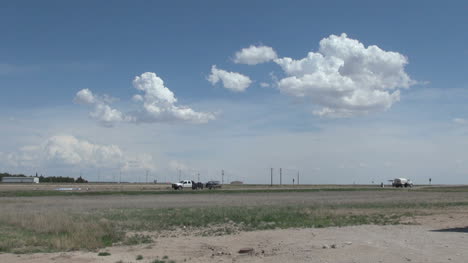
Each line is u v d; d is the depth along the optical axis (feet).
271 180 476.95
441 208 126.00
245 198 196.75
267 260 47.70
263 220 94.94
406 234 63.62
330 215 102.99
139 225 86.07
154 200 181.88
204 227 85.61
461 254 44.70
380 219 94.32
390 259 43.11
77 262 50.29
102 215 103.91
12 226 83.05
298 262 45.09
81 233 68.69
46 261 50.96
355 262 42.70
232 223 90.84
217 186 338.13
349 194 239.30
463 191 287.28
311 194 237.86
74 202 167.63
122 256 54.13
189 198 198.29
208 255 54.19
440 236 60.29
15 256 54.39
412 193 254.47
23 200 181.06
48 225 77.87
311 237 63.77
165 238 70.79
